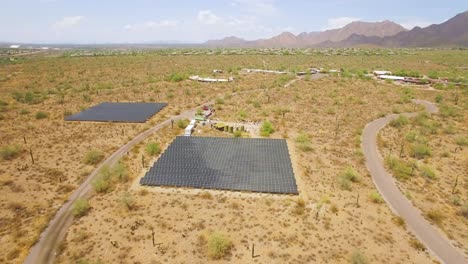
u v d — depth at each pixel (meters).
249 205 32.59
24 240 27.58
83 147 48.00
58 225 29.67
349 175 37.97
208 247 25.69
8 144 48.25
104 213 31.30
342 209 31.86
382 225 29.41
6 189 35.81
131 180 38.12
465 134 54.75
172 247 26.22
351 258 24.67
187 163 41.94
